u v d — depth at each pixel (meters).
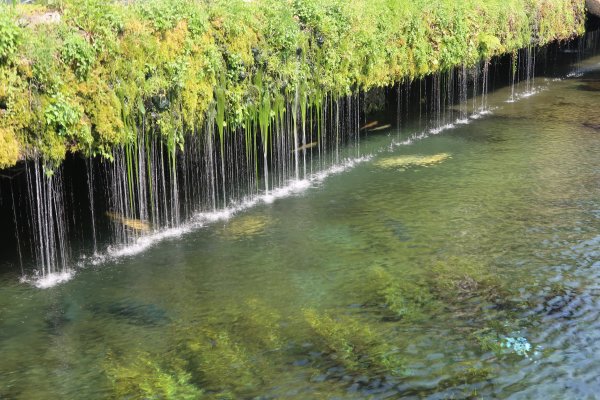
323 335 7.57
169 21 10.05
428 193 12.47
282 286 8.76
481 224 10.86
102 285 8.83
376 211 11.53
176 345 7.41
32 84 8.23
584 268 9.20
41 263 9.52
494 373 6.88
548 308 8.16
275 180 13.30
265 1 12.35
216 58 10.80
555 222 10.89
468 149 15.70
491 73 25.52
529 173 13.66
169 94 10.14
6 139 8.07
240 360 7.11
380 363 7.04
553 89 24.12
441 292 8.58
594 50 34.91
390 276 9.03
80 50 8.65
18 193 10.55
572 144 16.02
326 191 12.64
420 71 16.66
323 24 13.17
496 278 8.95
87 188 11.62
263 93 12.05
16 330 7.75
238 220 11.13
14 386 6.71
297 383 6.70
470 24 18.70
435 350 7.28
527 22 22.61
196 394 6.55
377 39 14.81
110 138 9.23
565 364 7.03
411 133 17.28
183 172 12.02
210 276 9.05
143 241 10.25
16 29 8.01
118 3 9.75
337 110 14.33
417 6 16.47
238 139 13.52
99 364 7.08
